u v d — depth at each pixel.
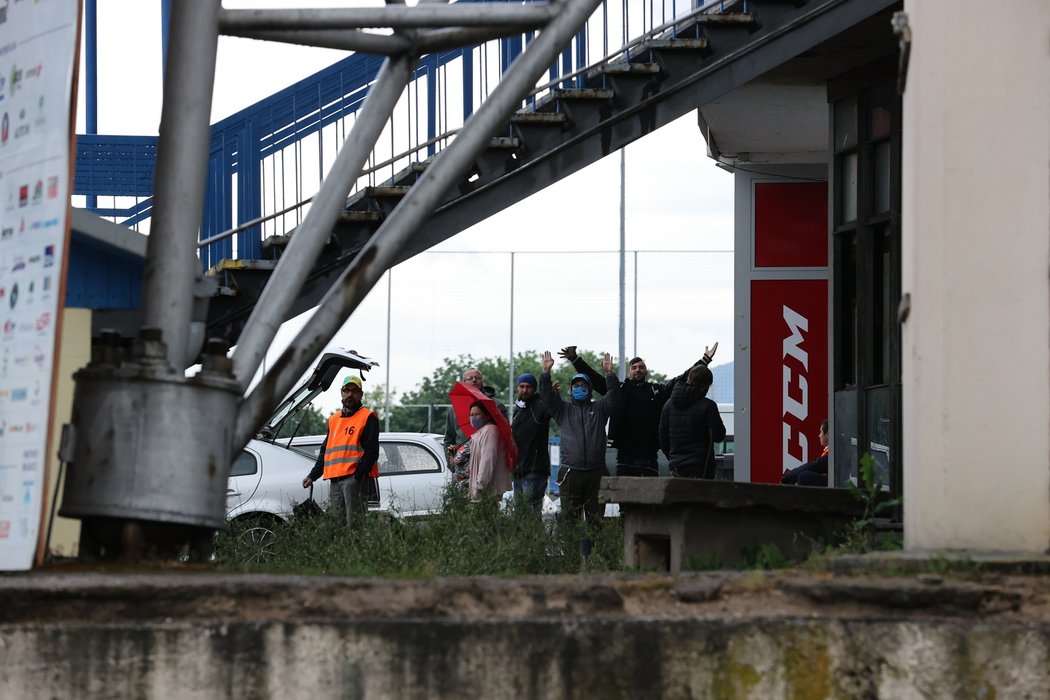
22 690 10.36
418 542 22.92
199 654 10.35
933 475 11.84
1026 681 10.14
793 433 35.28
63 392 15.05
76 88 12.85
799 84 28.69
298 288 15.48
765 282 35.53
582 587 10.80
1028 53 11.95
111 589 10.61
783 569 12.27
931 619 10.37
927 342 11.92
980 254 11.89
